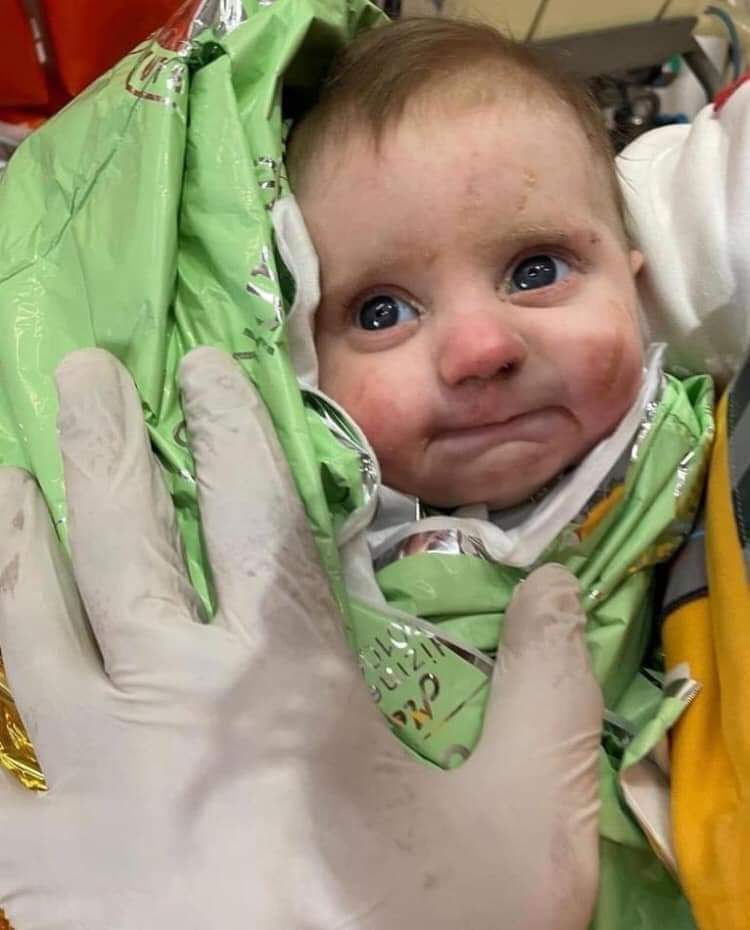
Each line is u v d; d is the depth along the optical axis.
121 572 0.29
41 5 0.43
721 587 0.31
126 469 0.30
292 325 0.32
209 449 0.30
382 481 0.34
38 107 0.46
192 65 0.33
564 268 0.33
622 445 0.33
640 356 0.33
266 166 0.32
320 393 0.32
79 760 0.28
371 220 0.33
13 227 0.33
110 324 0.31
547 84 0.34
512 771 0.29
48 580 0.30
